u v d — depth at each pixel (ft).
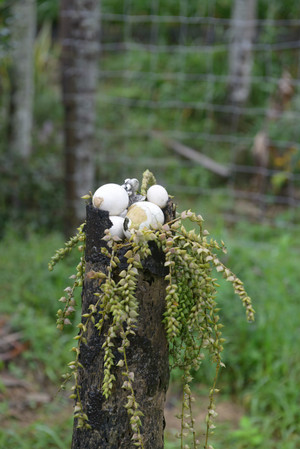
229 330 11.17
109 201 4.72
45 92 30.01
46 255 14.01
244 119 29.30
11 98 19.04
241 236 17.46
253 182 22.70
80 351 5.01
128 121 29.78
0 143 20.31
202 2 36.40
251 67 32.04
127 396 4.71
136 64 34.40
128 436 4.98
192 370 10.75
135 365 4.89
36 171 17.44
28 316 11.80
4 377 10.58
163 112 31.01
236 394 10.59
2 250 14.25
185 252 4.74
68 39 14.83
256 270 13.30
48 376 10.76
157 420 5.13
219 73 32.71
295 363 10.50
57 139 23.94
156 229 4.70
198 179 23.30
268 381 10.25
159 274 4.84
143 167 23.52
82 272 5.19
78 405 4.94
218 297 11.30
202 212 19.97
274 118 22.95
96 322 4.88
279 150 21.86
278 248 14.92
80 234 5.27
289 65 32.76
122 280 4.55
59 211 16.74
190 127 29.45
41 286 12.69
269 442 9.12
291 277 13.17
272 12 33.81
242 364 10.74
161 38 36.63
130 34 37.65
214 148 27.17
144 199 5.09
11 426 9.28
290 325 11.18
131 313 4.56
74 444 5.23
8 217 16.31
